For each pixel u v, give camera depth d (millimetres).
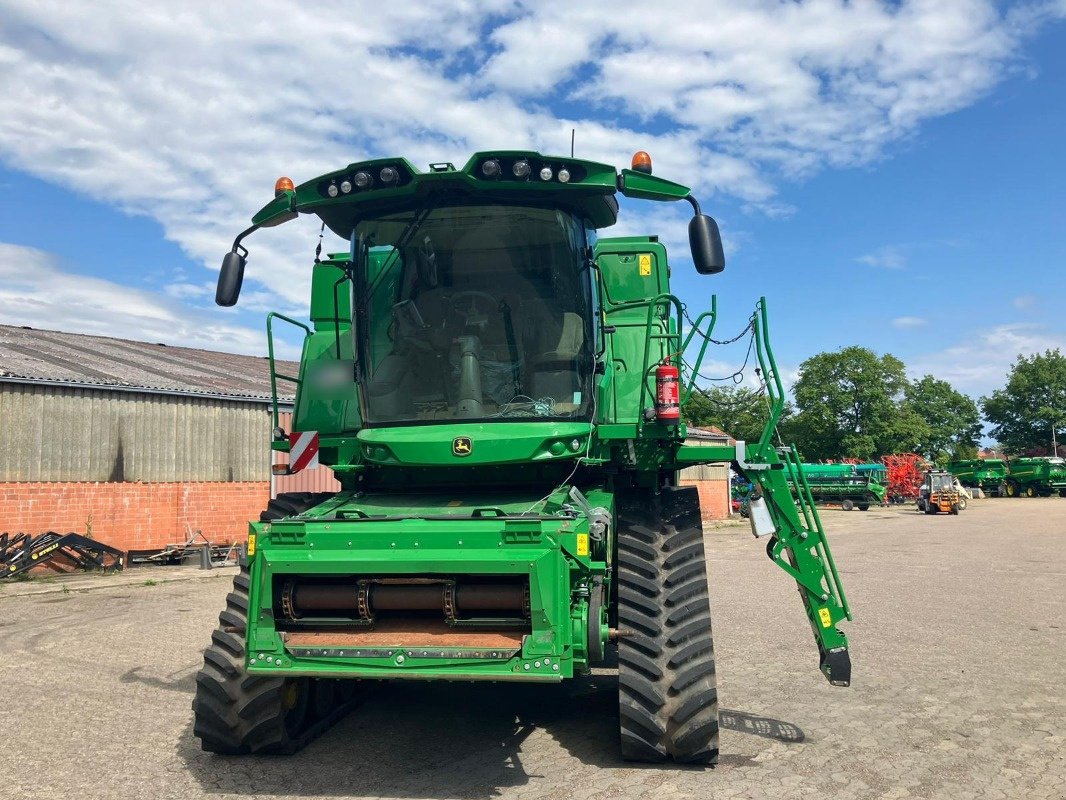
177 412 18672
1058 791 4934
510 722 6391
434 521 4711
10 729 6117
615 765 5359
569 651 4438
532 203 5539
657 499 5895
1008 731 6188
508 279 5617
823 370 73250
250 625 4727
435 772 5215
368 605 4688
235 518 19609
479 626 4660
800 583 6238
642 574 5398
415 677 4508
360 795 4801
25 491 16156
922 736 6059
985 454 124688
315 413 6207
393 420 5633
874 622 11188
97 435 17266
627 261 6715
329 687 6312
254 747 5359
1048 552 22391
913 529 33094
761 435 6270
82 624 10820
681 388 6160
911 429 71375
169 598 13383
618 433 5781
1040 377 93062
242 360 27234
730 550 23984
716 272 5359
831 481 51562
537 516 4656
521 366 5578
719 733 5949
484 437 5266
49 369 17234
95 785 4949
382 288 5730
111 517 17391
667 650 5223
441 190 5527
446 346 5629
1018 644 9625
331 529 4734
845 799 4770
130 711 6629
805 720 6496
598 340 5719
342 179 5574
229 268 5930
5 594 13711
